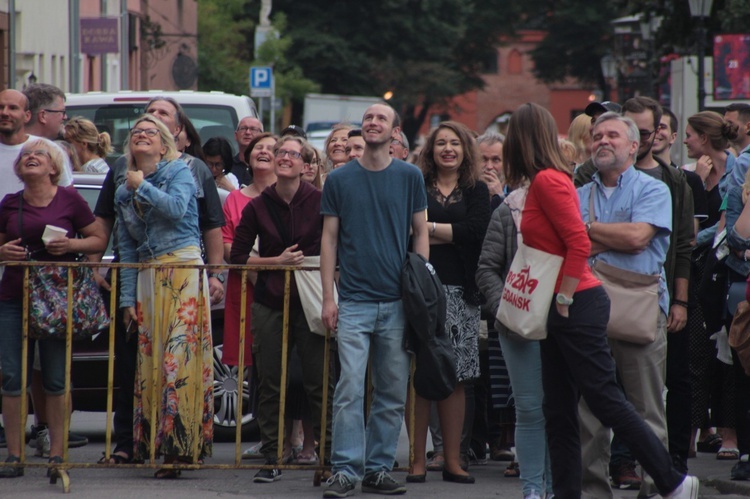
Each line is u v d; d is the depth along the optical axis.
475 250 16.97
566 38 131.75
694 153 19.95
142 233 16.30
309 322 16.28
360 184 15.52
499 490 16.38
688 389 16.48
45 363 16.31
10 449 16.41
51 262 16.05
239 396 16.48
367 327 15.53
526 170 13.73
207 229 17.19
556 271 13.60
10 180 17.31
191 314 16.19
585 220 15.03
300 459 18.64
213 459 18.61
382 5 117.75
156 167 16.12
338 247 15.82
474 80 144.62
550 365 13.95
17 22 56.53
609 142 14.77
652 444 13.56
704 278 17.97
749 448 17.05
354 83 116.81
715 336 18.23
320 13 116.88
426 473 17.64
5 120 17.25
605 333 13.66
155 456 16.64
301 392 17.78
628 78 60.88
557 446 14.00
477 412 19.03
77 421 22.73
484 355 18.86
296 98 95.75
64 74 65.88
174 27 94.19
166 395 16.12
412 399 16.83
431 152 17.08
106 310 17.36
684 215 16.14
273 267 16.31
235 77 86.25
